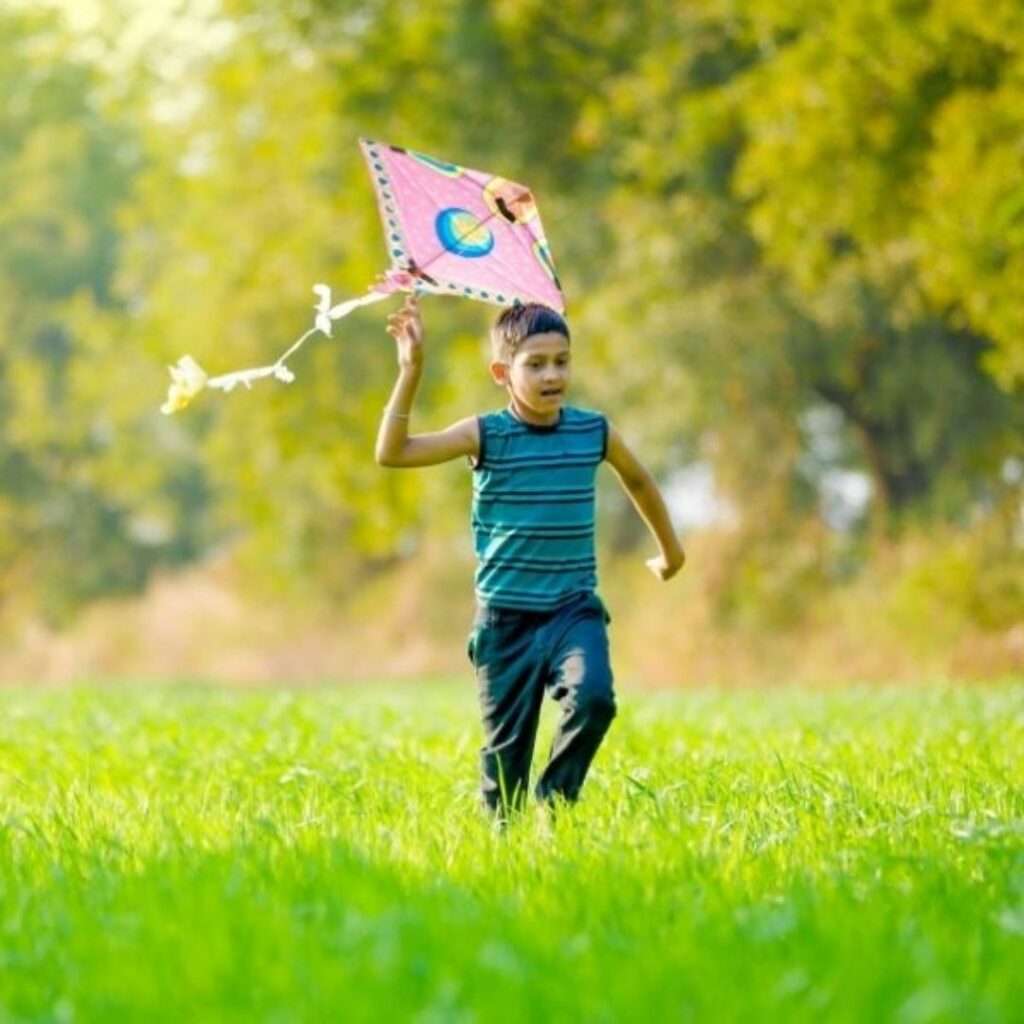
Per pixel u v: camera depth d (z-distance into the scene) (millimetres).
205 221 53531
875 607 38625
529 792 9953
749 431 42781
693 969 5930
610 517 56219
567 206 45500
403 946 6230
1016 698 20844
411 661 56188
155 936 6523
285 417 52469
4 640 75000
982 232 29516
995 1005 5504
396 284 9688
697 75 40406
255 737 16188
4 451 78812
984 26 29984
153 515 81438
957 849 8492
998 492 39938
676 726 16891
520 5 43219
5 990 6180
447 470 50719
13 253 84375
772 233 34719
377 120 47062
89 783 12461
